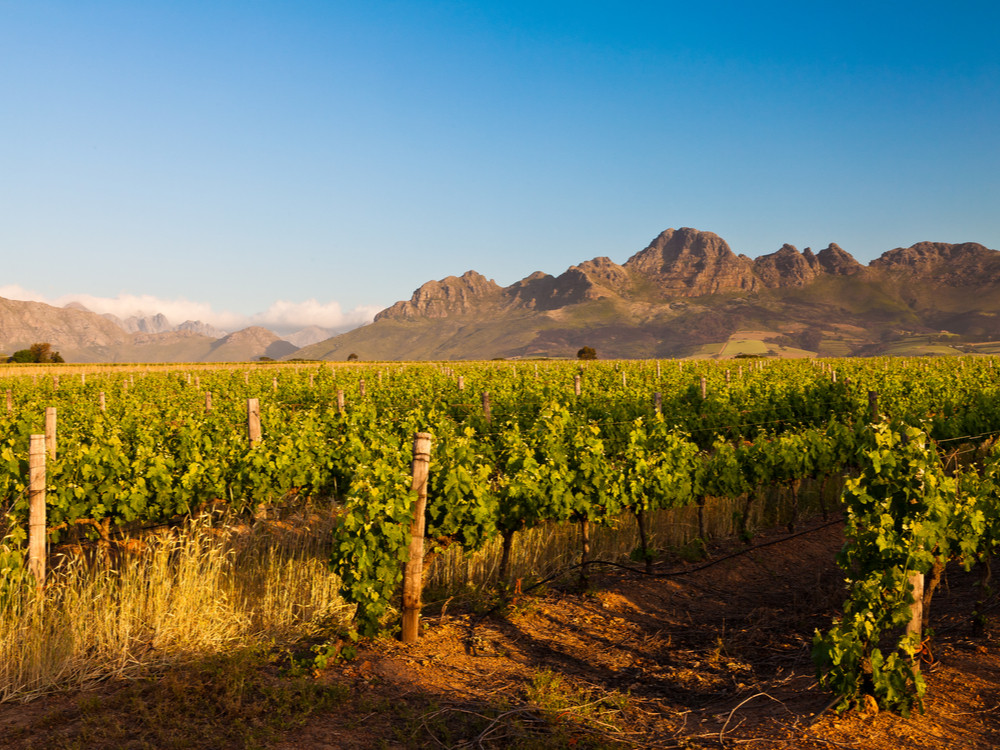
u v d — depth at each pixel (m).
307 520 9.89
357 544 5.91
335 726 4.58
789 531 10.30
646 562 8.45
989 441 13.86
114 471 8.58
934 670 5.32
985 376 25.55
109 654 5.38
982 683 5.04
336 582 7.01
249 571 7.43
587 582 7.79
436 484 7.22
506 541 7.75
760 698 5.16
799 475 10.24
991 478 6.25
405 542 6.04
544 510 7.56
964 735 4.37
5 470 9.33
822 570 8.69
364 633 5.99
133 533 9.34
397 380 27.06
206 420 14.19
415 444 6.14
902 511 5.03
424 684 5.32
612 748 4.33
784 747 4.28
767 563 9.02
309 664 5.50
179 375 33.47
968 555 5.49
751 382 24.70
